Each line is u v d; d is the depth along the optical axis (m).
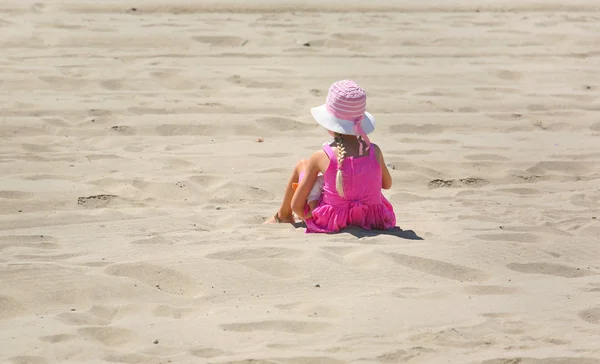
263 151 11.06
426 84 15.05
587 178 10.49
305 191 7.95
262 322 5.71
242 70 15.41
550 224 8.34
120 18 19.73
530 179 10.38
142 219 8.36
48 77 14.31
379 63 16.52
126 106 12.81
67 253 7.14
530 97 14.30
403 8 22.91
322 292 6.33
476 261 7.03
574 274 6.96
